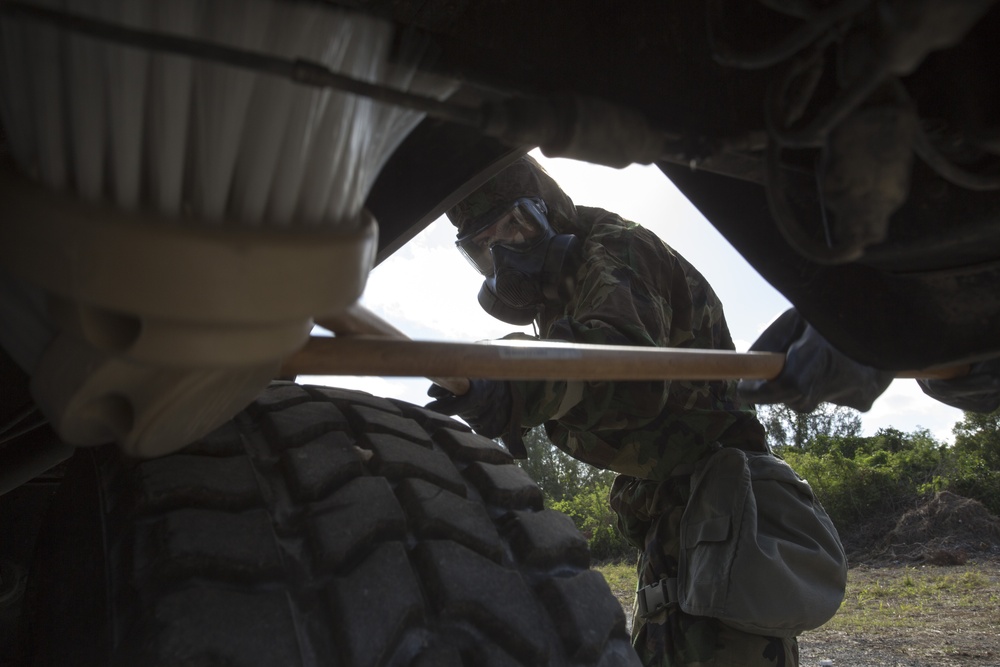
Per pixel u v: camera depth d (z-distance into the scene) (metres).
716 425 1.95
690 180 1.08
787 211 0.72
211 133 0.61
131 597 0.93
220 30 0.62
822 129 0.65
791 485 1.92
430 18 1.05
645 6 0.96
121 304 0.60
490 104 0.71
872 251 0.94
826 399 1.14
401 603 1.00
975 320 0.95
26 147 0.66
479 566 1.11
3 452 1.26
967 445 13.01
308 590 1.00
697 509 1.85
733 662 1.81
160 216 0.60
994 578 7.45
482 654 1.02
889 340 0.99
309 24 0.65
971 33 0.75
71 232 0.59
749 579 1.72
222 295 0.60
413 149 1.28
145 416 0.72
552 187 2.02
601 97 0.94
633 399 1.75
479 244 2.07
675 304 1.97
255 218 0.63
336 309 0.66
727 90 0.91
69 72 0.60
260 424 1.23
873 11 0.59
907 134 0.65
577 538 1.27
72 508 1.14
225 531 1.00
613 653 1.15
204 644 0.87
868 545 10.48
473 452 1.37
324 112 0.65
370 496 1.12
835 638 5.18
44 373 0.72
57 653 0.99
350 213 0.71
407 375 0.90
